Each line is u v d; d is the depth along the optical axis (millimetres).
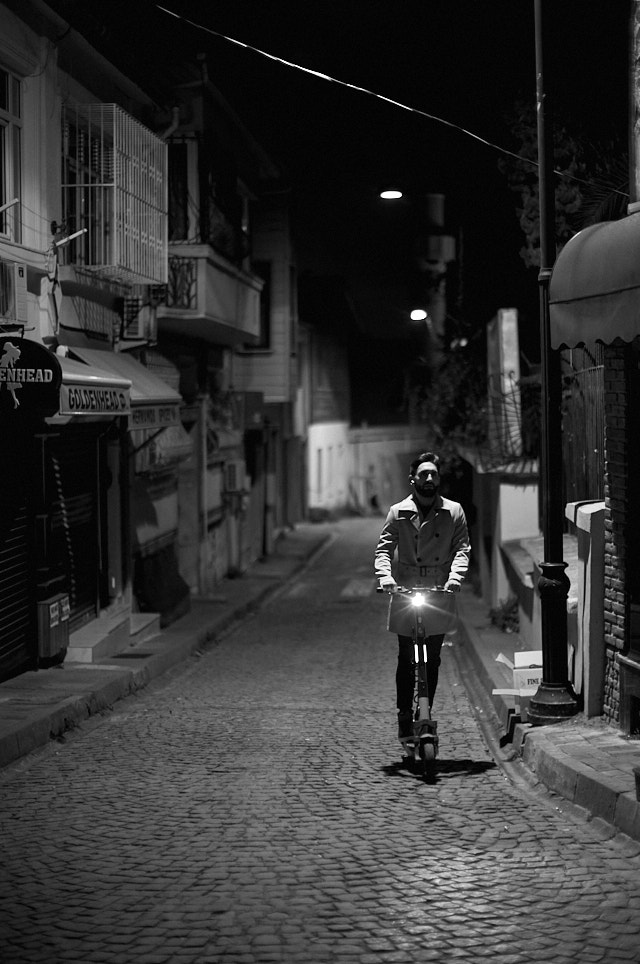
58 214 12789
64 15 12641
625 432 8117
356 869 5770
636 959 4555
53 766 8492
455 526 8375
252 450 29734
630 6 8117
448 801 7273
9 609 11477
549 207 9047
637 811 6242
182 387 20469
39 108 12258
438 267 26672
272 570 27047
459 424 22312
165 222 15492
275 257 28062
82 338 14039
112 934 4887
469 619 17047
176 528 19906
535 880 5566
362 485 52156
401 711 8508
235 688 12539
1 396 10508
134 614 16156
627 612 8234
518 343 16969
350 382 54094
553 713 8922
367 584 24891
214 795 7473
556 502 9070
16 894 5441
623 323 6949
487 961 4559
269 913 5121
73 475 13891
